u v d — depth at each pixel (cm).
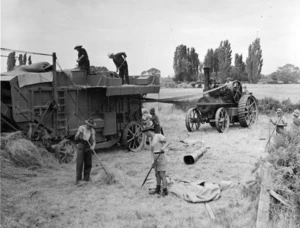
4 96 1044
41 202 684
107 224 590
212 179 859
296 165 635
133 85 1305
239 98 1788
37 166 928
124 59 1395
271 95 2958
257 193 657
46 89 1039
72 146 1060
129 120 1335
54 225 583
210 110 1705
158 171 733
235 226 566
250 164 1005
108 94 1150
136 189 771
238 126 1828
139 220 608
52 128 1063
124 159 1113
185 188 750
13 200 680
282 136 721
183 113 2392
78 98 1141
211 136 1527
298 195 581
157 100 1457
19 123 1000
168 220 608
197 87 5284
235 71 6147
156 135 736
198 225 583
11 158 911
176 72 7169
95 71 1252
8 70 1116
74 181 834
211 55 7394
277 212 571
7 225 561
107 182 814
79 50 1189
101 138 1219
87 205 675
